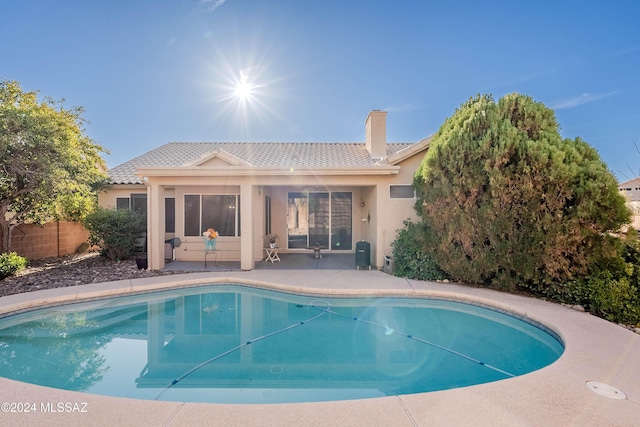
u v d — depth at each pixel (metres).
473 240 9.27
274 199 16.70
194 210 14.30
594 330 6.28
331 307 8.76
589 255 7.79
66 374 5.52
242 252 11.88
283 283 9.81
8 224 12.65
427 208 10.10
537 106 8.87
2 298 8.05
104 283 9.65
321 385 5.18
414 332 7.24
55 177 11.70
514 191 8.46
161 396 4.86
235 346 6.62
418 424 3.53
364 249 11.88
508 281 8.86
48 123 11.80
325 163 15.35
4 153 10.44
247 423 3.53
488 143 8.76
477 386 4.34
